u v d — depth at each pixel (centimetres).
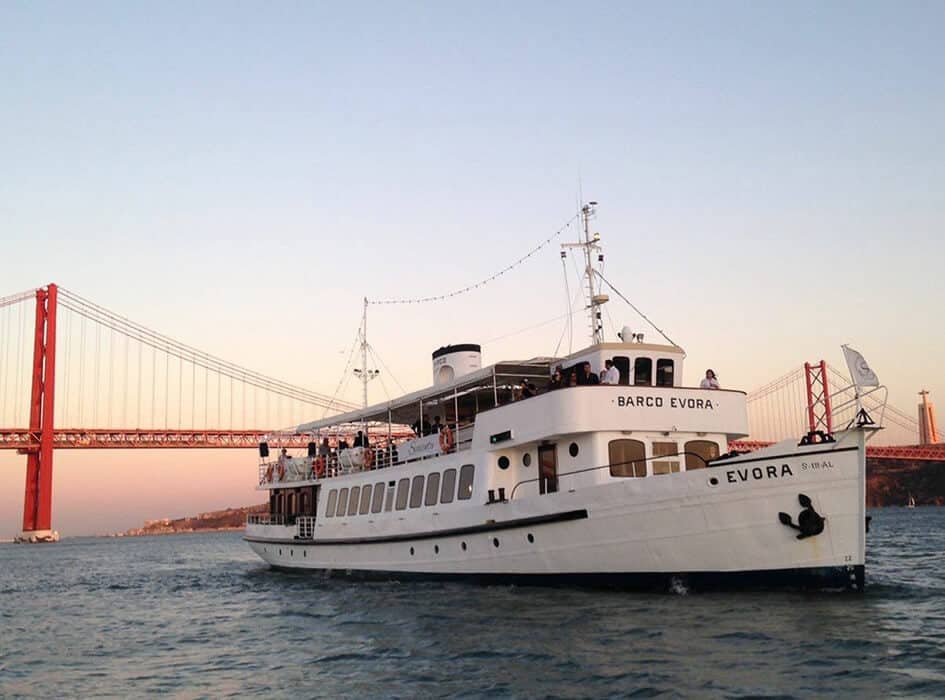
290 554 3697
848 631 1644
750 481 1956
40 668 1880
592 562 2202
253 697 1485
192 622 2498
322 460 3528
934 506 16100
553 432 2311
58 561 7606
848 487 1903
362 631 2034
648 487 2080
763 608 1861
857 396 1900
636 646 1614
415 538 2753
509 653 1645
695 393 2416
